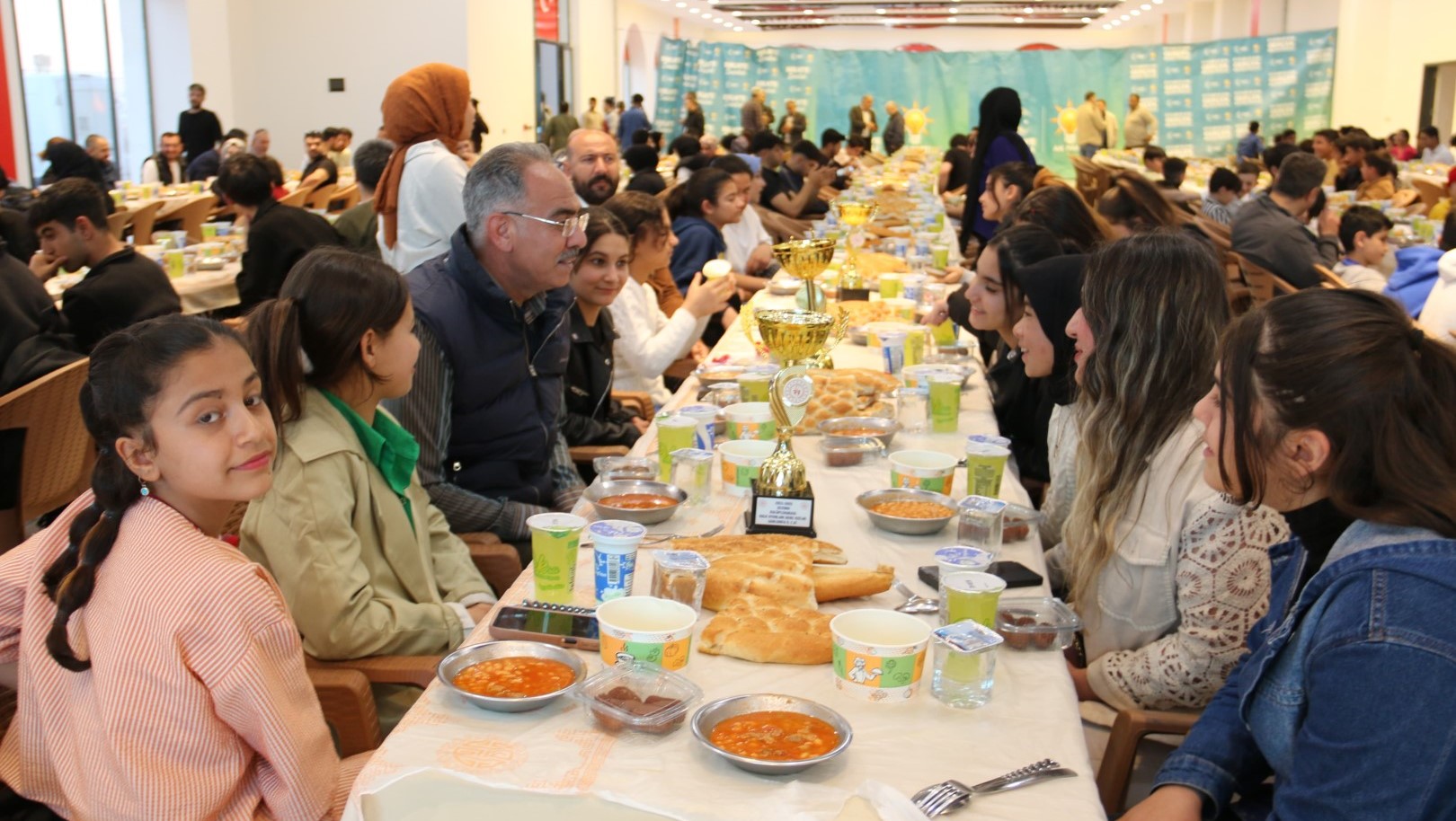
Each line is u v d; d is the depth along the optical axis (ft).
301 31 47.52
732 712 4.40
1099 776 5.75
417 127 14.19
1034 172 16.56
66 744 4.59
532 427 8.76
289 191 33.24
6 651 4.98
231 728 4.44
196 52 44.47
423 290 8.19
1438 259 14.55
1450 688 3.65
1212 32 79.56
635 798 3.93
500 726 4.41
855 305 13.64
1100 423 6.21
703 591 5.40
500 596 7.84
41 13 37.52
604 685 4.45
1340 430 3.89
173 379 4.45
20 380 10.99
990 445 7.04
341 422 6.46
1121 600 6.19
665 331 12.31
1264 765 4.93
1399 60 57.36
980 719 4.51
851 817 3.70
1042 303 7.92
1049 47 96.27
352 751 5.82
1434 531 3.90
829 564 5.88
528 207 8.05
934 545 6.38
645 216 12.57
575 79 66.59
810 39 98.17
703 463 6.95
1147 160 40.98
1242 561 5.67
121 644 4.34
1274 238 20.03
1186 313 5.98
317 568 6.04
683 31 96.02
